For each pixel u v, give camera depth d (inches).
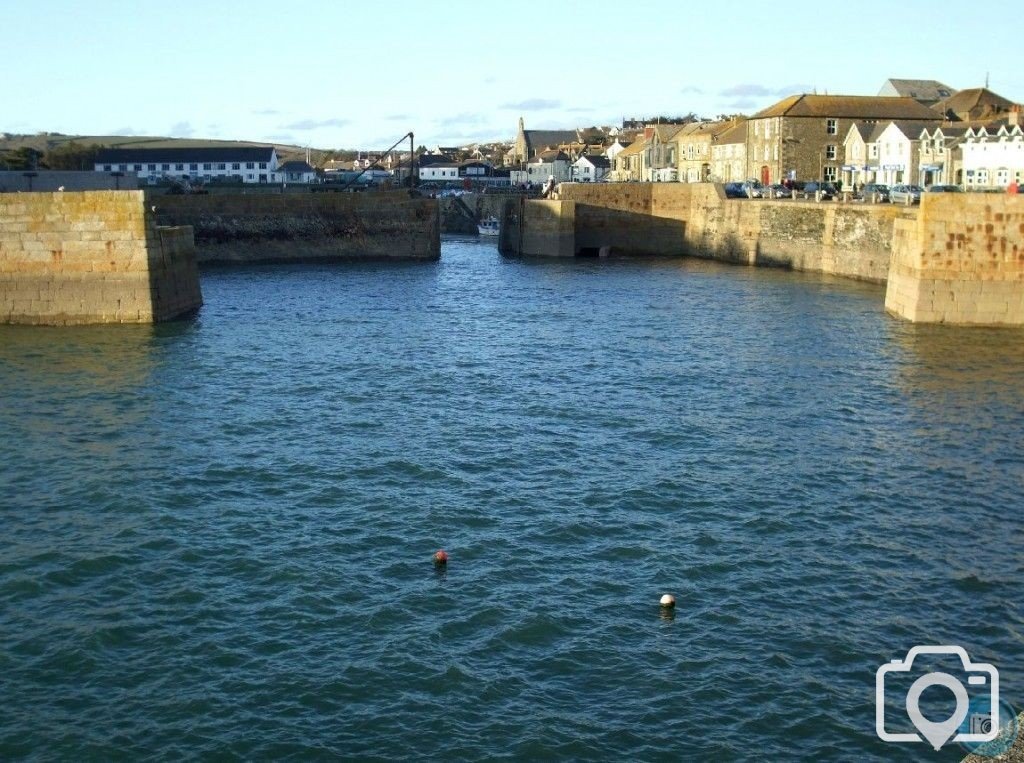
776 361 2010.3
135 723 801.6
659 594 1004.6
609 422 1579.7
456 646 906.7
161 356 2026.3
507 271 3806.6
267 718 806.5
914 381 1824.6
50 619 953.5
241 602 984.9
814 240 3641.7
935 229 2311.8
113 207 2309.3
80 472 1334.9
